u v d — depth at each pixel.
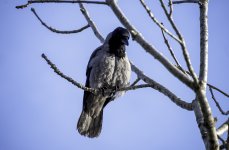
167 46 7.92
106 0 7.34
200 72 7.37
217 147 6.42
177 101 7.82
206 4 8.23
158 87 8.41
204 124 6.51
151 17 6.81
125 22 7.11
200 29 7.96
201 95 6.50
